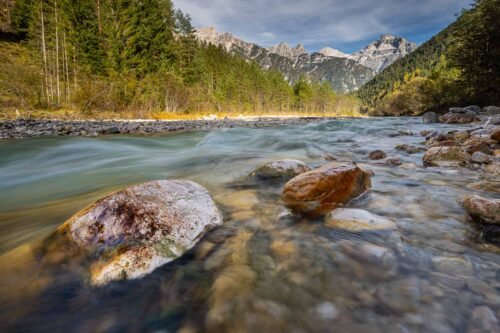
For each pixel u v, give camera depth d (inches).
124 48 1207.6
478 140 198.7
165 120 810.2
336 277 58.2
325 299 52.0
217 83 1909.4
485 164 154.8
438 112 1058.7
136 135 419.5
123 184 149.9
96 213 70.0
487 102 886.4
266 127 550.9
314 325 46.3
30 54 1352.1
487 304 49.0
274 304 51.1
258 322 47.3
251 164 186.4
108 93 844.0
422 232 76.9
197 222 75.5
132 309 51.3
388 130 414.9
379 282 56.2
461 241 71.7
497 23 799.1
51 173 182.7
